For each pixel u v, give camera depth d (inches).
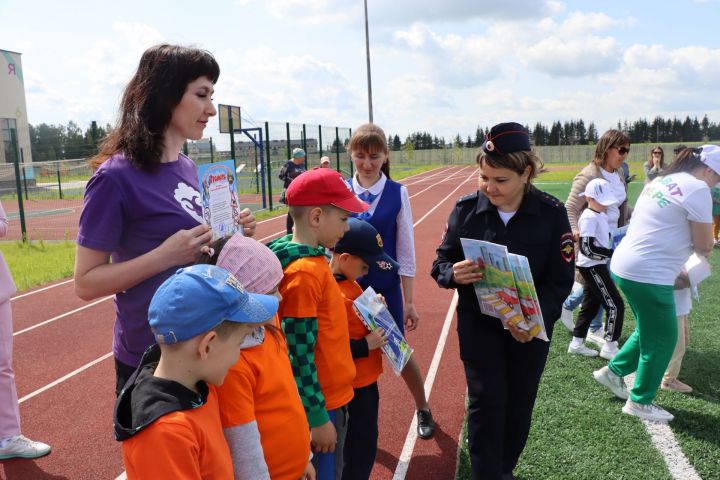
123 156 79.2
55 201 1015.0
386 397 173.0
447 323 251.0
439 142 3902.6
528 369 112.6
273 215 676.7
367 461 108.7
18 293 327.3
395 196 139.7
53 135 2768.2
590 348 205.0
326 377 91.5
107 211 76.7
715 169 139.7
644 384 147.3
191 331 58.3
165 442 55.0
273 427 72.2
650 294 139.3
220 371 61.4
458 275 108.7
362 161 137.3
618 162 199.8
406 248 142.8
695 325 228.2
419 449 141.1
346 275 106.9
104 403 179.6
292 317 85.4
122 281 74.5
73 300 310.7
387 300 130.0
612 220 195.0
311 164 868.0
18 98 1535.4
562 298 111.8
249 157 925.2
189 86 80.1
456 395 174.1
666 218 137.6
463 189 1127.0
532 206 109.7
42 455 145.6
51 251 481.4
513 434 117.0
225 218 85.7
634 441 137.8
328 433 86.8
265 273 74.9
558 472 124.6
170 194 81.6
